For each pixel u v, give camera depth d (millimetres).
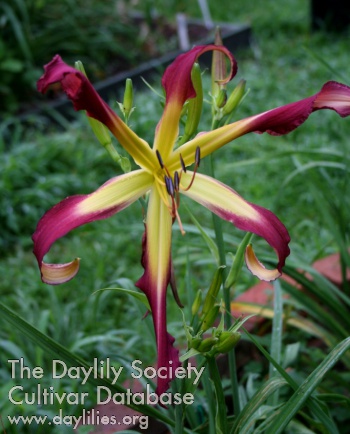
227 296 454
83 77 340
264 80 1420
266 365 668
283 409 411
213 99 430
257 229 362
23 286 888
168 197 368
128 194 367
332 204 716
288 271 606
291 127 370
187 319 573
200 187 374
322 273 738
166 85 370
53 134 1284
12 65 1420
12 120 1281
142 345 732
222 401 404
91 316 790
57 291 852
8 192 1062
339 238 676
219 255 456
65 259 938
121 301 790
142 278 357
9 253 1014
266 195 1071
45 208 1071
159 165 374
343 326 702
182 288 770
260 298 696
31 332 410
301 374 628
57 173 1149
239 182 1118
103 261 918
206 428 503
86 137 1251
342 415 607
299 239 930
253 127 372
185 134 398
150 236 364
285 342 694
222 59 432
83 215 353
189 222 1012
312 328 658
